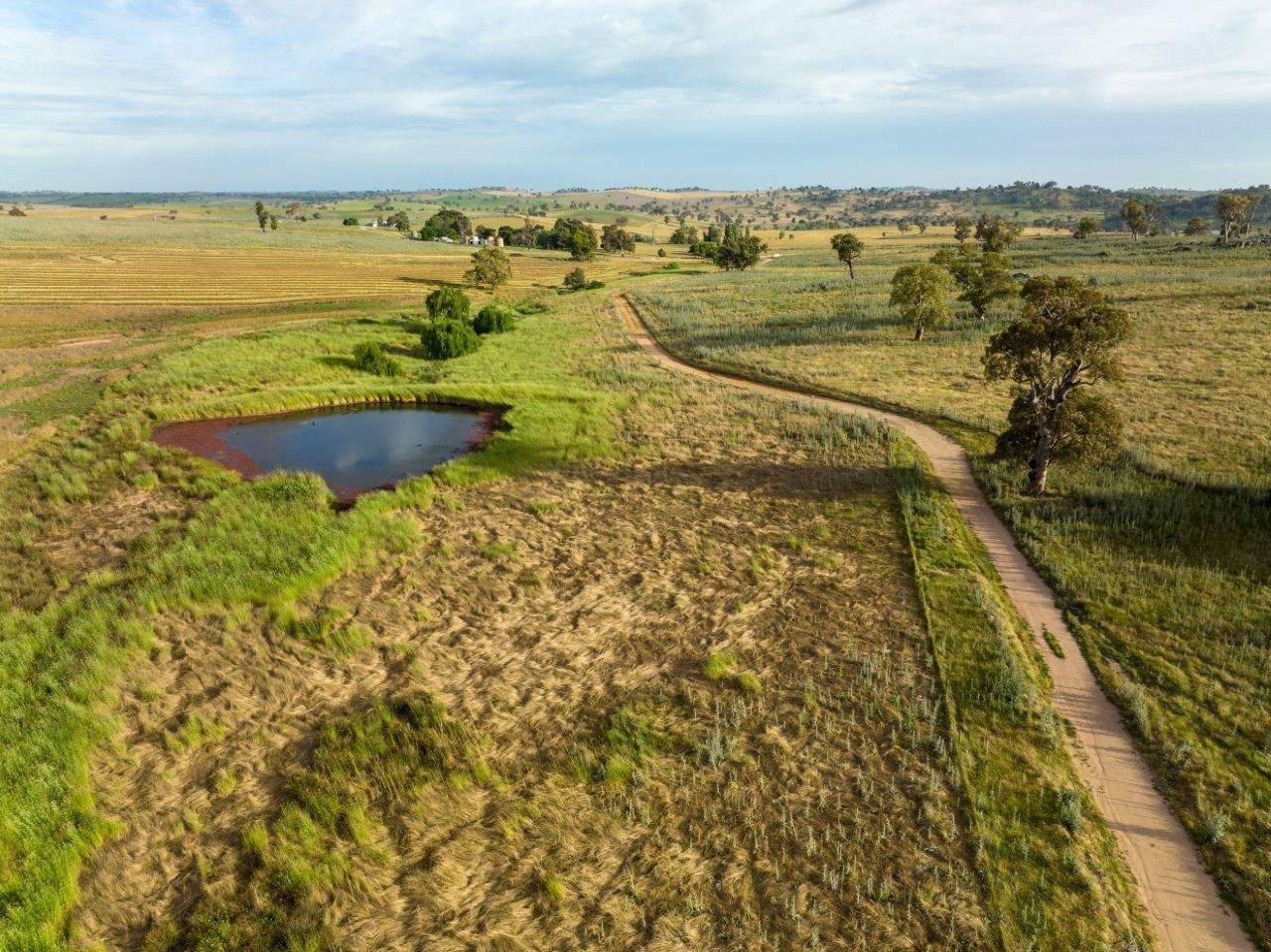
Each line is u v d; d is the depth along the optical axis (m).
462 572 22.00
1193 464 26.48
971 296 58.19
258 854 12.49
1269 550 20.58
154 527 24.61
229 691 16.55
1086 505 24.30
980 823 12.41
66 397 39.56
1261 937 10.53
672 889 11.70
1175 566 20.16
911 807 13.00
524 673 17.34
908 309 53.06
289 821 13.01
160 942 10.98
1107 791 13.17
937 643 17.41
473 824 13.16
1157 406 33.09
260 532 23.72
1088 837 12.16
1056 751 14.05
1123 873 11.57
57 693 16.09
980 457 29.36
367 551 22.73
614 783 13.86
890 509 25.06
